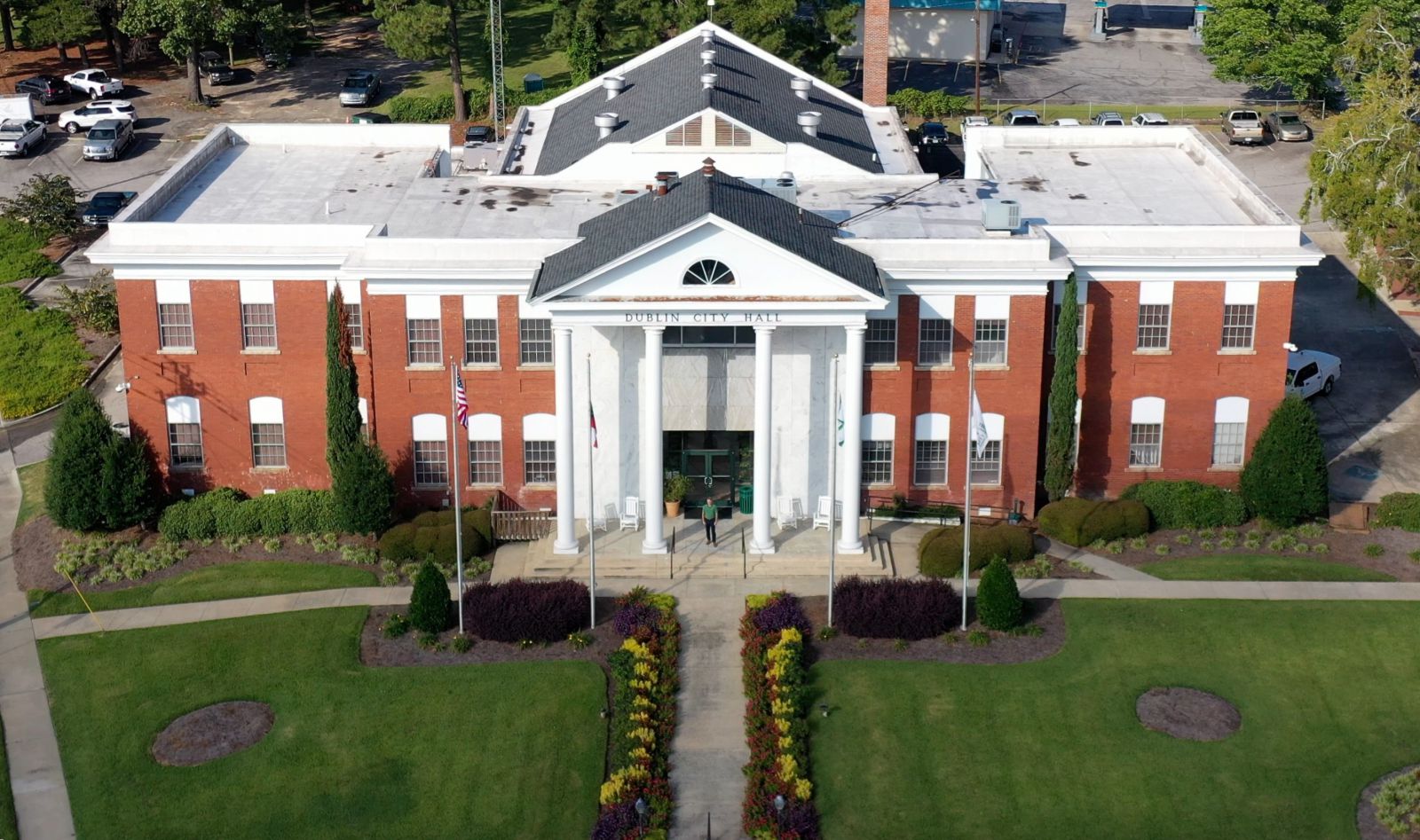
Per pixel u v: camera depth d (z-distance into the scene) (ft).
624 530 216.74
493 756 174.70
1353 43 304.71
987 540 208.03
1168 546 214.90
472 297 213.46
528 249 213.05
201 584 208.74
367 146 268.41
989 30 431.43
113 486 216.95
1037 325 213.46
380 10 382.01
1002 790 169.17
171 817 167.53
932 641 192.95
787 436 215.92
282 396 223.51
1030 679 185.78
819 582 205.05
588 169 244.01
